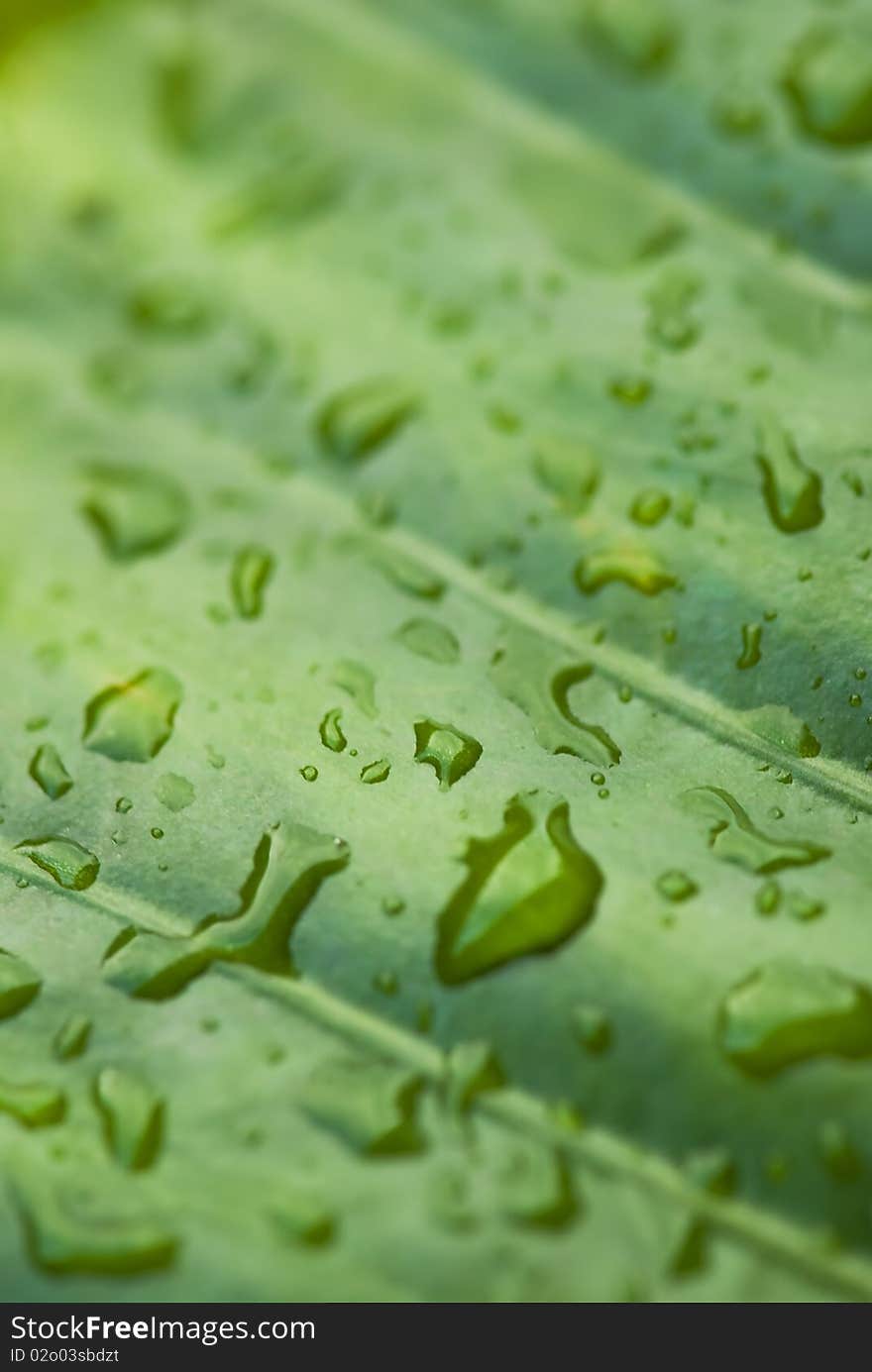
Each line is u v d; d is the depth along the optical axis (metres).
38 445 0.29
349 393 0.28
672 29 0.29
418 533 0.28
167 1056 0.26
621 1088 0.26
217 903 0.27
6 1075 0.26
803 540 0.27
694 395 0.28
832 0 0.29
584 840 0.27
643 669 0.27
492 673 0.27
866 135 0.28
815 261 0.28
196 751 0.27
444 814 0.27
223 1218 0.26
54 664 0.28
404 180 0.29
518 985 0.26
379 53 0.30
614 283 0.28
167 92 0.30
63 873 0.27
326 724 0.27
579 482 0.28
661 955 0.26
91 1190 0.26
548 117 0.29
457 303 0.29
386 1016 0.26
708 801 0.27
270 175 0.29
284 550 0.28
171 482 0.28
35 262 0.29
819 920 0.26
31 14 0.30
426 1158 0.26
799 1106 0.26
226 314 0.29
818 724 0.27
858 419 0.28
